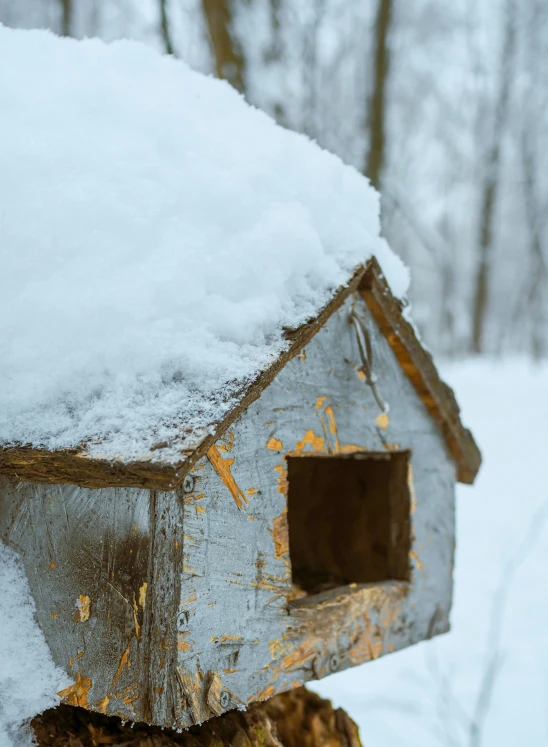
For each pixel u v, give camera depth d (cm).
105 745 147
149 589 122
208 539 125
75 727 153
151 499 122
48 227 132
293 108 684
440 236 1445
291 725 183
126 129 152
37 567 141
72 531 135
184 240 131
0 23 180
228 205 137
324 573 216
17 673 134
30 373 125
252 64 537
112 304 121
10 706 136
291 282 140
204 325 124
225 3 504
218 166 147
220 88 184
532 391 835
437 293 1755
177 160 146
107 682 127
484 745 322
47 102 154
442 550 196
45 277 130
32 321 127
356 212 166
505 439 697
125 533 126
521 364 1025
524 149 1339
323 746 177
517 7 1205
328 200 155
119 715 126
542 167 1385
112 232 131
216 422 109
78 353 122
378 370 171
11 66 165
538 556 498
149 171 141
